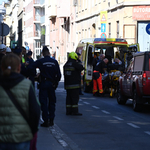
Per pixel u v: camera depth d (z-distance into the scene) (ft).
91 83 90.74
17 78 17.89
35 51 350.23
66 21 224.94
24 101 17.79
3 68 18.03
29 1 374.43
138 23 126.52
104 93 83.20
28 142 17.92
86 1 179.93
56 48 259.60
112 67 80.84
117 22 135.44
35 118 17.88
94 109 58.39
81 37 191.52
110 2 141.18
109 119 48.11
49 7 270.46
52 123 41.88
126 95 61.93
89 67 88.12
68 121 46.06
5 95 17.67
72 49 212.02
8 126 17.52
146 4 124.47
